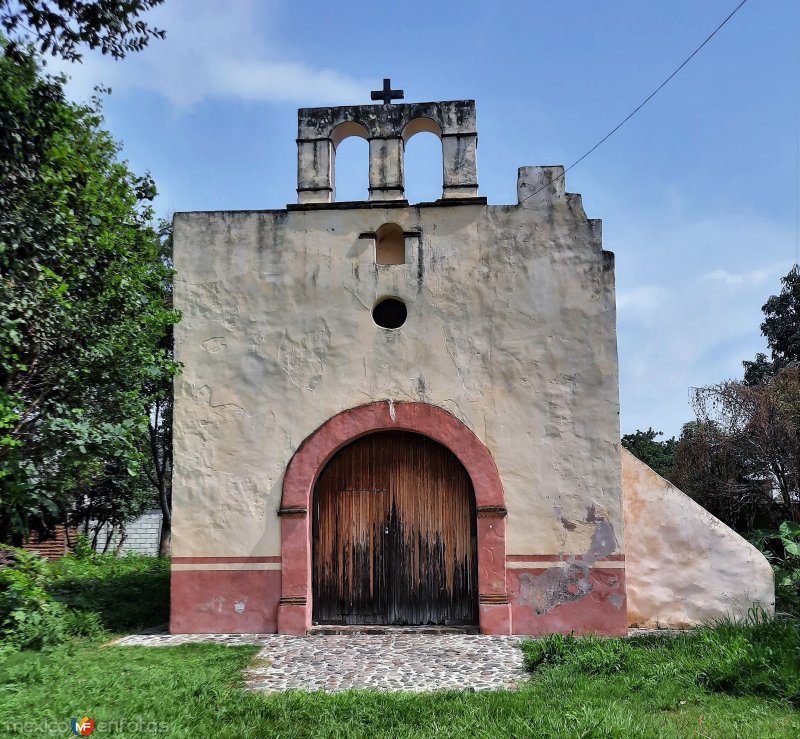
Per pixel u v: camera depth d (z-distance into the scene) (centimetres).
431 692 686
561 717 588
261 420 996
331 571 987
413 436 1008
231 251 1032
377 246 1092
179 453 994
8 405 777
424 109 1057
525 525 961
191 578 972
